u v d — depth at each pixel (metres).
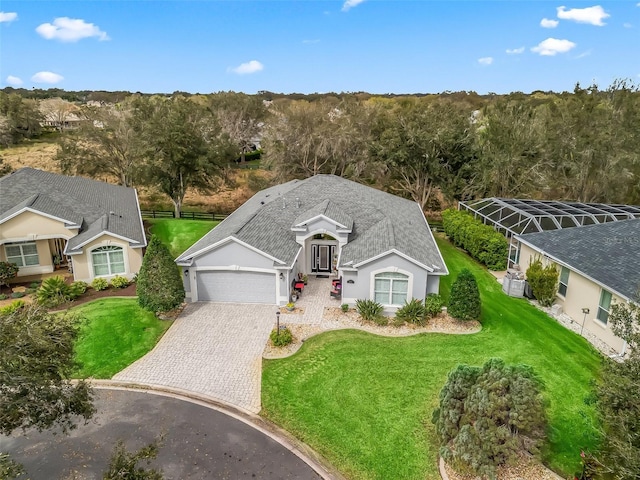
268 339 21.64
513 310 25.03
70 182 35.41
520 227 32.53
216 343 21.25
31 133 92.31
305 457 14.30
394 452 14.40
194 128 46.34
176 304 23.44
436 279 24.23
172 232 39.34
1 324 10.15
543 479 12.93
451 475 13.31
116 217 31.16
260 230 27.47
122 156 52.78
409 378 18.44
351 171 54.00
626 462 9.47
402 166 49.44
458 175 48.22
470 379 14.18
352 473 13.62
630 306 12.37
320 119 56.38
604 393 10.56
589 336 21.94
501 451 12.64
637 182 46.91
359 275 23.98
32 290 26.56
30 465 13.81
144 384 18.05
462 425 13.57
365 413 16.31
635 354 10.78
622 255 22.11
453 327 22.80
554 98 60.03
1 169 50.25
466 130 48.16
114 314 23.48
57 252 30.31
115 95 143.12
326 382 18.22
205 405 16.86
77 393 11.66
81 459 14.10
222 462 14.02
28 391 10.45
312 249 29.39
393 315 24.22
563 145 48.25
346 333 22.20
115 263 28.22
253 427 15.69
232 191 65.06
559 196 52.25
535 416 12.86
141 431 15.39
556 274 24.78
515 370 13.54
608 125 45.50
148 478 9.79
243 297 25.70
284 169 54.47
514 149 45.84
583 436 14.80
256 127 94.38
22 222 27.58
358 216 30.22
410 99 92.88
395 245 23.83
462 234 36.41
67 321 11.92
